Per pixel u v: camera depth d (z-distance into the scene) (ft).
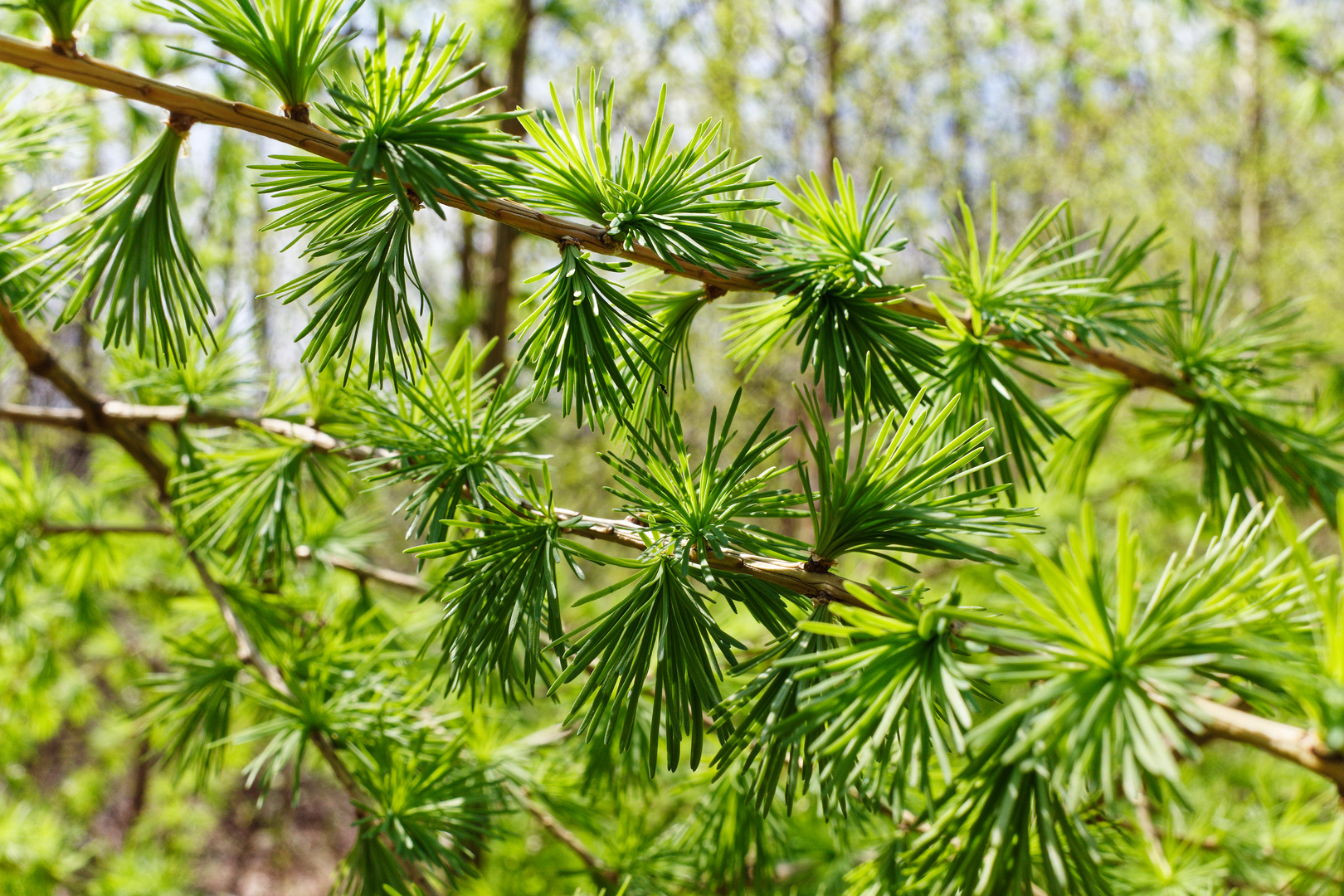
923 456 0.62
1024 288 0.66
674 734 0.48
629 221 0.53
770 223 0.71
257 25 0.47
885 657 0.43
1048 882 0.43
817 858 0.87
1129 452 1.56
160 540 1.37
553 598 0.51
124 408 0.86
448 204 0.50
